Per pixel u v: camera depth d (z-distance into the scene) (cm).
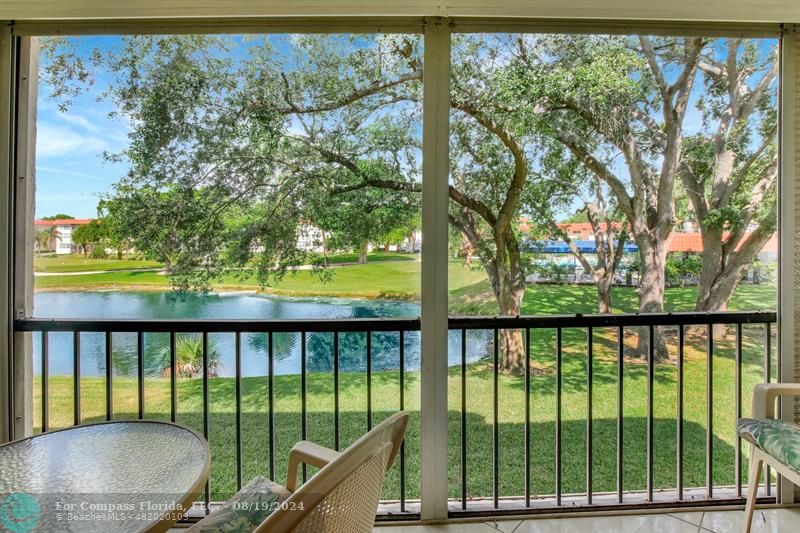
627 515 160
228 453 242
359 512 70
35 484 83
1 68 154
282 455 239
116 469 88
